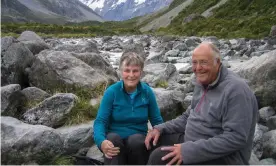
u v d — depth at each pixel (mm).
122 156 1439
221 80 1284
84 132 1767
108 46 10195
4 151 1460
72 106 1910
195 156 1247
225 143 1216
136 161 1463
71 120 1905
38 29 24359
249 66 2412
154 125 1617
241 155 1281
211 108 1280
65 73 2408
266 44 8297
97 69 2893
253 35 12805
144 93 1543
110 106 1499
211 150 1230
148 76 3373
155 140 1485
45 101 1890
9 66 2373
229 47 8727
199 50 1288
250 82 2346
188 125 1387
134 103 1514
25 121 1859
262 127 1943
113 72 3023
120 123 1521
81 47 4105
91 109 2033
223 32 15508
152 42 12648
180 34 19500
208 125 1297
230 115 1222
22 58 2480
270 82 2270
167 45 9180
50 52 2521
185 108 2354
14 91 1920
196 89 1404
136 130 1536
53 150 1540
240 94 1213
